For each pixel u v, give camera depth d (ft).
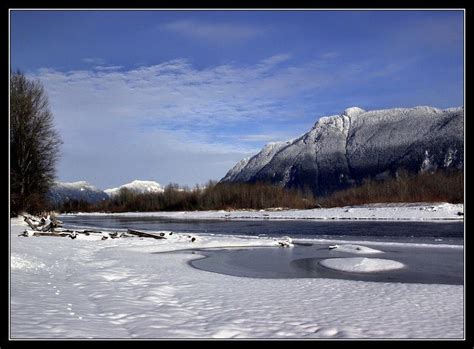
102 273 55.16
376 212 245.24
